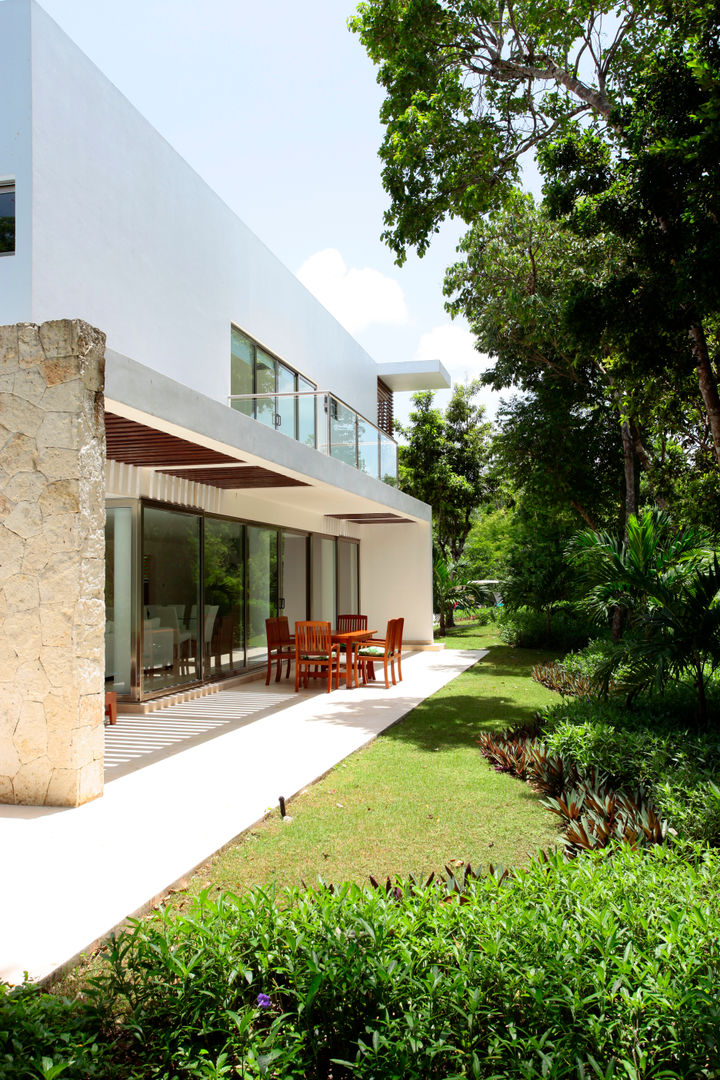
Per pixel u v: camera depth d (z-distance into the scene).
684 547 6.98
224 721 8.61
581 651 13.18
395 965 2.22
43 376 5.27
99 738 5.44
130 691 9.31
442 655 16.92
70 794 5.14
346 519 17.66
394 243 9.82
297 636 11.05
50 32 7.52
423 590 18.62
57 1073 1.85
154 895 3.61
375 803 5.37
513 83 9.65
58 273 7.56
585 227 7.71
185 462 8.74
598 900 2.72
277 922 2.53
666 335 7.44
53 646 5.19
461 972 2.20
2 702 5.27
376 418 21.48
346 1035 2.15
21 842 4.40
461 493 27.80
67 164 7.74
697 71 5.89
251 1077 1.90
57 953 2.99
